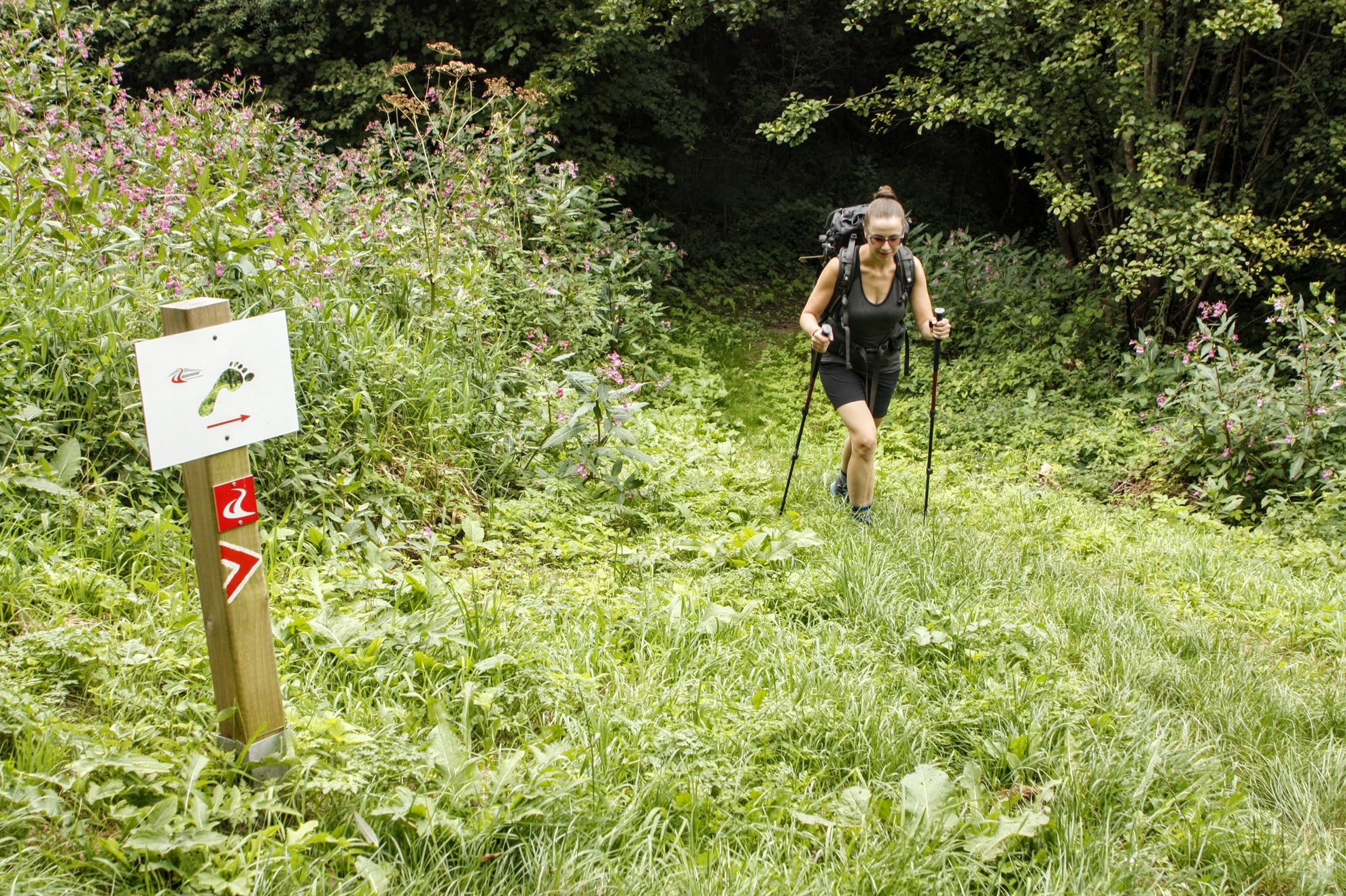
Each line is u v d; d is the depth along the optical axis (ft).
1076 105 30.55
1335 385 23.24
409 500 15.84
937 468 26.12
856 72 54.85
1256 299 35.83
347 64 39.14
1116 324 33.19
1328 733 11.60
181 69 42.55
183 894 7.06
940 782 9.30
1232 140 32.40
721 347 39.06
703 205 50.55
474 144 29.12
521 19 38.55
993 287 35.22
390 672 10.43
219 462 7.79
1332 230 35.47
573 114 40.22
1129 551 18.57
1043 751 10.07
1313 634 14.79
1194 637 13.89
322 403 15.76
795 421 31.32
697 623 12.48
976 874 8.44
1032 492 23.26
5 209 14.87
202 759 7.88
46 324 13.70
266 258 17.07
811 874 8.30
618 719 9.83
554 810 8.37
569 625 12.17
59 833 7.37
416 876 7.62
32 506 12.31
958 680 11.78
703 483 19.26
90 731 8.47
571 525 16.37
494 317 23.06
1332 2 26.76
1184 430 25.34
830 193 54.54
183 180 19.06
